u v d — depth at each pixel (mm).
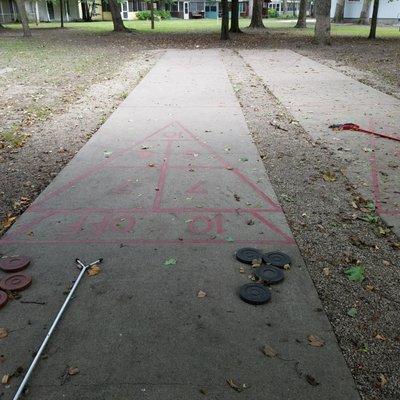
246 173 6078
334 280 3830
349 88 11844
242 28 37750
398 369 2938
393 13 44938
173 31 34438
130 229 4602
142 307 3459
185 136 7691
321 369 2898
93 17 58719
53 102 10430
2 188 5762
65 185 5695
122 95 10969
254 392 2727
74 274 3869
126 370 2887
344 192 5559
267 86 12141
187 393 2717
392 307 3523
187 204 5145
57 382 2799
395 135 7852
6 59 17875
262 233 4531
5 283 3703
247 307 3457
